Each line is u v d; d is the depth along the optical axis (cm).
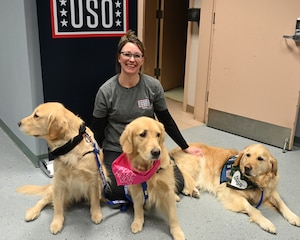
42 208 210
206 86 371
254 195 211
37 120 182
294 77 293
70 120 187
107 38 252
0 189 231
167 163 186
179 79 540
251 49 315
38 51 240
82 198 220
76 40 241
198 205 219
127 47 200
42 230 191
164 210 201
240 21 316
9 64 281
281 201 213
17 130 295
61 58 240
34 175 252
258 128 329
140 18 459
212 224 200
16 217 202
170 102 466
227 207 214
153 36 482
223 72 343
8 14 257
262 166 202
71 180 189
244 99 333
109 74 263
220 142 330
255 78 319
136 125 174
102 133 226
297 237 190
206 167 237
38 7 221
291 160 290
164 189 186
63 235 187
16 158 278
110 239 185
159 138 178
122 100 211
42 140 258
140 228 191
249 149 207
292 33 285
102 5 242
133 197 190
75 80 250
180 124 379
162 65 502
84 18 238
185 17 504
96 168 193
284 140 312
